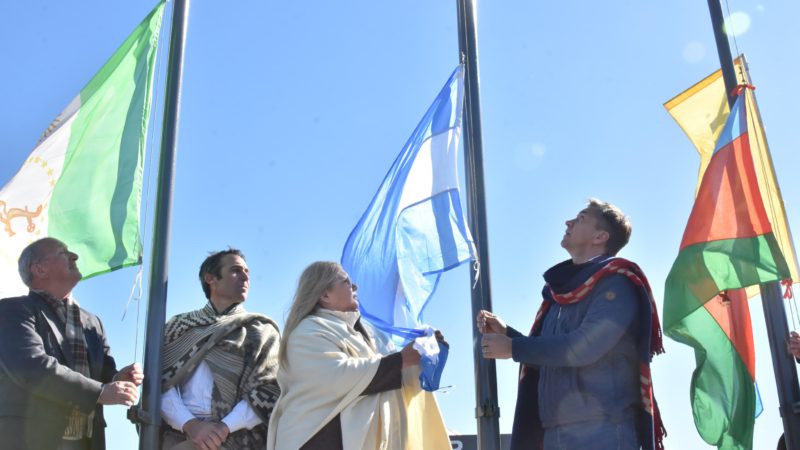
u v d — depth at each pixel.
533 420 4.98
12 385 4.88
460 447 7.04
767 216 5.66
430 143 5.92
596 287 4.85
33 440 4.79
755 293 6.27
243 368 5.38
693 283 5.49
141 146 5.66
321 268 5.40
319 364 4.98
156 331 5.24
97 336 5.38
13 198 5.63
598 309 4.71
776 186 6.11
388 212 5.87
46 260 5.25
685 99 6.83
